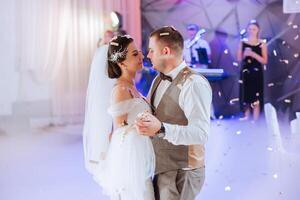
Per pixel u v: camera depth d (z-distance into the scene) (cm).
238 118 774
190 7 811
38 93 739
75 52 764
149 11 824
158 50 192
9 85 709
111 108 194
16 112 719
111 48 199
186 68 195
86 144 216
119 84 197
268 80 789
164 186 198
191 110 184
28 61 717
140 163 194
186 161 196
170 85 194
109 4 783
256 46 716
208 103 187
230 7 794
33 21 714
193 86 185
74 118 773
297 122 377
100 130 208
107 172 206
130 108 193
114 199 206
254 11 786
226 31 800
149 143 198
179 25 817
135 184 195
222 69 777
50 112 754
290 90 779
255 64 719
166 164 198
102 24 775
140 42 823
